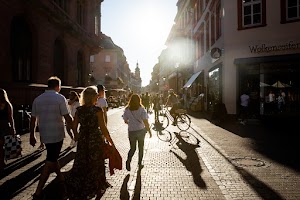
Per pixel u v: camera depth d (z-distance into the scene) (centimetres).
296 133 1240
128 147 943
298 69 1655
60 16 2062
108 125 1623
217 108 1697
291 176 598
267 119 1700
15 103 1529
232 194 493
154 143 1009
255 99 1766
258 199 470
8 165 694
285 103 1683
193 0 3209
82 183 429
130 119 661
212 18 2345
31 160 746
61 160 743
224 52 1858
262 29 1747
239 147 921
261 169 653
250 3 1795
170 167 678
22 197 486
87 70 3092
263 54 1748
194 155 808
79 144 439
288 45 1684
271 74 1725
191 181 569
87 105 451
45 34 1955
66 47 2402
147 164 709
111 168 450
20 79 1720
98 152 437
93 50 3288
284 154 809
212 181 568
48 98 496
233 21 1833
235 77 1825
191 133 1253
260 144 971
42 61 1912
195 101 2759
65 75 2428
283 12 1695
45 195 489
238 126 1525
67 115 499
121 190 519
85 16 3052
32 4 1692
